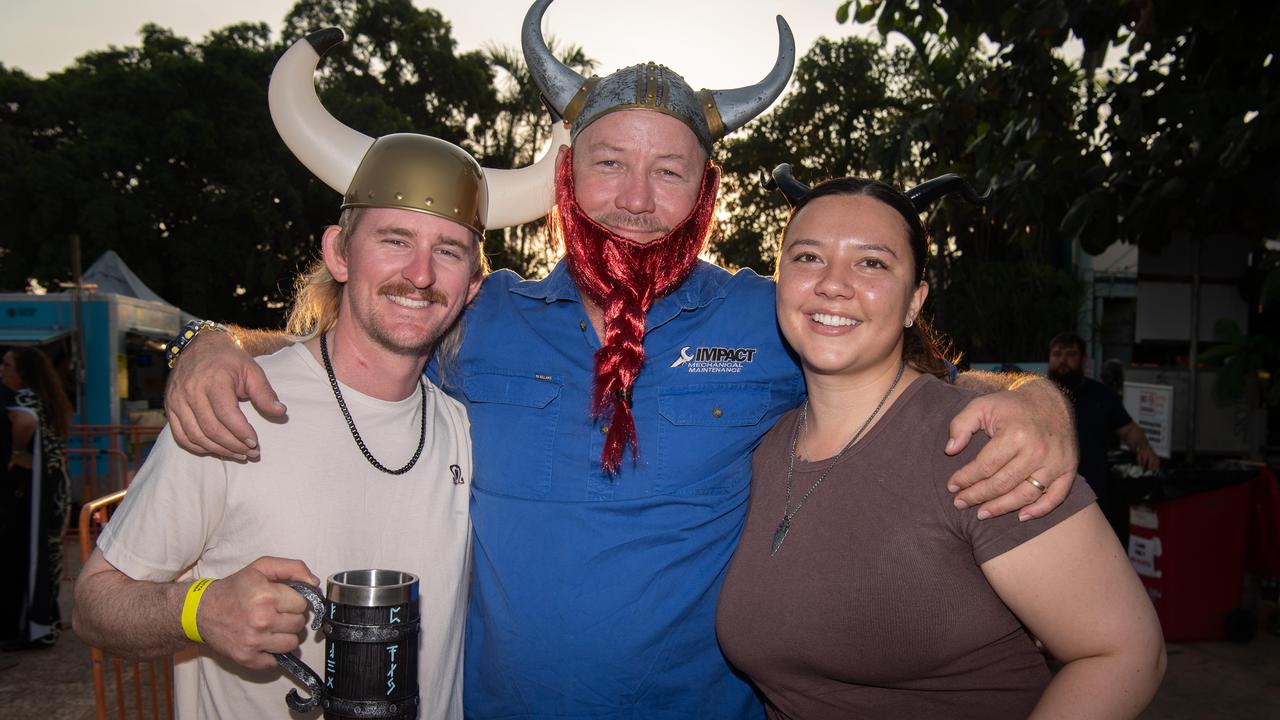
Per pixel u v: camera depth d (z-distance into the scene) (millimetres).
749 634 1842
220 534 1779
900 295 1774
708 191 2369
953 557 1651
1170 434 6512
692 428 2195
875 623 1690
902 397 1812
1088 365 15547
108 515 3506
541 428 2189
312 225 22422
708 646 2158
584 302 2303
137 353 13133
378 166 1848
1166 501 5848
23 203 19906
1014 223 5836
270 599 1478
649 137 2174
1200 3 4250
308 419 1830
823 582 1730
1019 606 1591
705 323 2303
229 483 1755
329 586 1396
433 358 2326
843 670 1750
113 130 20219
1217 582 5863
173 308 14633
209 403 1634
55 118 21094
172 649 1620
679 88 2236
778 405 2285
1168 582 5875
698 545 2139
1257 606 6078
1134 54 5234
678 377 2252
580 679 2078
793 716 1870
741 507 2217
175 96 20594
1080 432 6016
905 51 16469
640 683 2084
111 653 1695
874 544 1693
